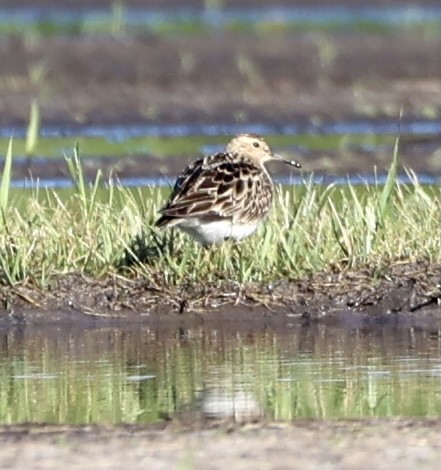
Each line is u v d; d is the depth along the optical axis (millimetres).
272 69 30469
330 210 15484
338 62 30969
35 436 9844
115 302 14203
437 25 34625
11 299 14172
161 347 13109
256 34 33656
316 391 11281
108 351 12977
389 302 14211
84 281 14312
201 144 23984
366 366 12195
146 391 11383
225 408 10750
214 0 37500
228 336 13570
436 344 13117
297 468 8977
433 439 9602
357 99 28016
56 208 15742
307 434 9766
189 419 10391
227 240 14383
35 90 28531
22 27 34281
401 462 9070
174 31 34062
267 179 14750
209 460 9164
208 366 12289
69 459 9219
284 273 14438
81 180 15500
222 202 14094
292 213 15383
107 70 30281
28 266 14383
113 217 15039
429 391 11250
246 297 14211
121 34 33281
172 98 28172
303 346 13086
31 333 13805
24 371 12195
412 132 24844
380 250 14664
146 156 22719
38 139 24328
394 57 31203
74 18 35594
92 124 25828
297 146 23750
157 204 15500
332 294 14250
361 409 10680
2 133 24844
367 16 36281
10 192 19062
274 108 27328
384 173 21359
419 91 28641
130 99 28016
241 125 25938
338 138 24438
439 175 21281
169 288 14266
